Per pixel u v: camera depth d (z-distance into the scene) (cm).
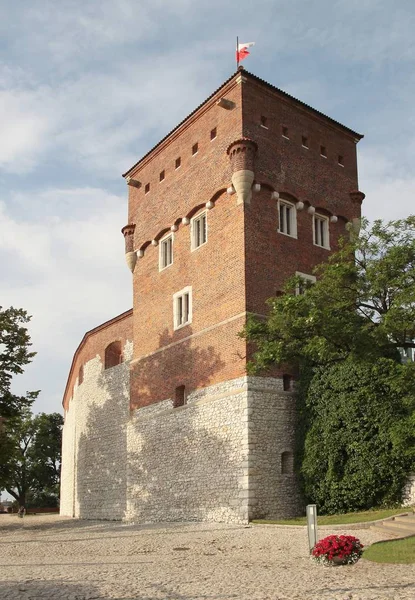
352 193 3903
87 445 4881
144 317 4019
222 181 3491
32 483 8800
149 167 4244
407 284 2194
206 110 3744
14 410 3812
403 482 2823
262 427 3039
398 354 2688
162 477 3541
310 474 2967
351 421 2894
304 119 3784
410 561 1591
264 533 2470
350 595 1212
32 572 1636
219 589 1320
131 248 4253
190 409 3409
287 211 3581
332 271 2322
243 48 3659
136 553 2017
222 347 3269
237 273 3266
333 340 2220
